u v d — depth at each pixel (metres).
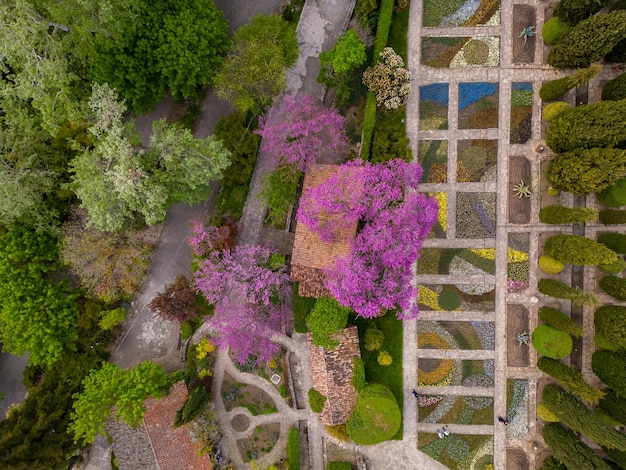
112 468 31.00
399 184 24.92
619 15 23.73
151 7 24.27
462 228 30.19
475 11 29.28
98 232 27.50
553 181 27.50
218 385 31.14
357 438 28.81
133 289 29.61
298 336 30.88
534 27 29.12
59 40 24.39
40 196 27.20
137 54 24.69
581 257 25.95
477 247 30.20
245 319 27.20
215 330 30.80
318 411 29.33
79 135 26.95
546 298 29.97
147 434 28.52
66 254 27.33
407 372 30.78
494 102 29.61
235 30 29.95
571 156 26.02
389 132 28.88
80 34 23.05
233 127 28.53
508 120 29.64
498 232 30.03
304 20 29.48
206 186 28.17
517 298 30.19
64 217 29.20
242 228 30.44
